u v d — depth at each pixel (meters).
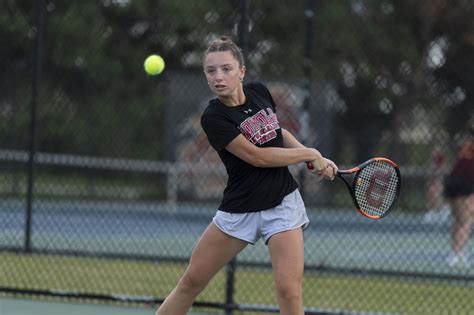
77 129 32.88
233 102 13.77
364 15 31.80
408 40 29.56
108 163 34.53
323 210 31.47
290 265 13.59
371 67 31.78
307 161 13.85
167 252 28.12
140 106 34.03
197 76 33.06
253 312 20.17
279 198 13.75
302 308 13.68
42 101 31.30
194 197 35.09
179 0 30.56
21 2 27.36
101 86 32.41
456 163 26.59
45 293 20.19
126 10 30.47
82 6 29.56
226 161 13.97
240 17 19.69
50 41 28.98
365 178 14.72
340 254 28.75
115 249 29.11
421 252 28.20
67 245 29.41
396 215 30.75
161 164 35.25
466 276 22.36
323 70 32.94
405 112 30.34
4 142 31.89
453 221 26.72
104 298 19.83
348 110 32.81
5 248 24.67
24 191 33.12
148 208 35.53
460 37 26.80
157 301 19.53
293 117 28.44
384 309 20.77
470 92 27.08
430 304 21.27
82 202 35.12
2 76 28.72
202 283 14.27
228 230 13.95
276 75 30.89
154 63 18.06
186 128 34.69
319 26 33.00
